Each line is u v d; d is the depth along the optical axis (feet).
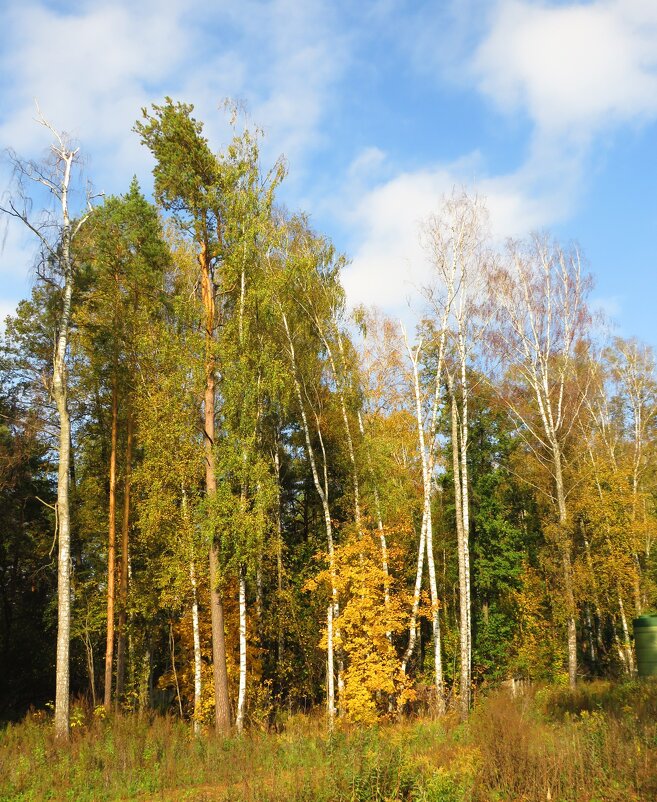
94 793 39.99
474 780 34.37
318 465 95.20
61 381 63.36
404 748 44.37
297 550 92.17
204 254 74.02
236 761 47.85
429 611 74.49
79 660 95.66
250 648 78.48
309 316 82.84
